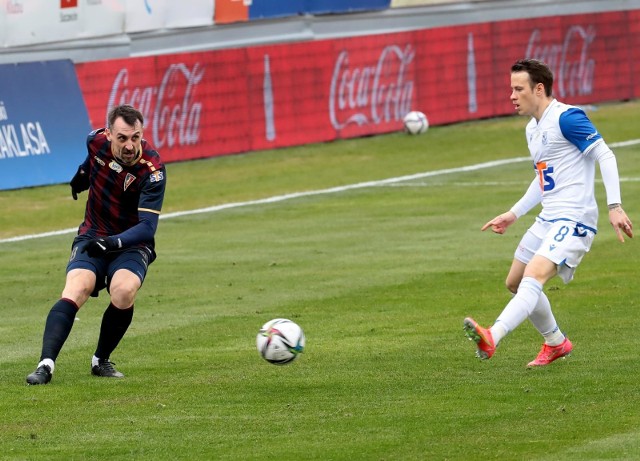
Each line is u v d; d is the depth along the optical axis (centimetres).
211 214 4247
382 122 6212
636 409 1772
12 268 3378
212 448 1639
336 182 4888
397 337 2362
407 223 3912
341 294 2839
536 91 2006
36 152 4831
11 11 4912
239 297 2845
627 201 4175
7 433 1734
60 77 4984
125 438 1698
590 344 2234
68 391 1989
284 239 3703
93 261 2105
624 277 2902
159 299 2850
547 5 7162
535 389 1919
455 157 5469
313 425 1744
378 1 6369
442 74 6456
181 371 2128
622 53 7244
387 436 1673
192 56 5469
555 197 2020
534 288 1959
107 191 2091
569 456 1550
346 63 6047
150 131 5331
